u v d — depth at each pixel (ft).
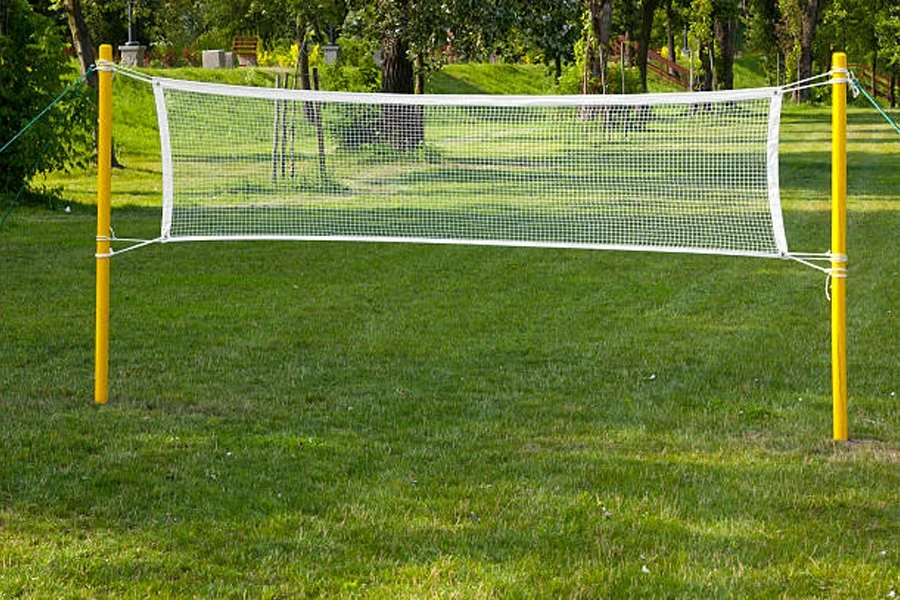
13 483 20.45
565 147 48.83
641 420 25.40
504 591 16.07
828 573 16.79
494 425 24.93
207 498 19.94
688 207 47.16
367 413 25.86
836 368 23.71
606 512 19.27
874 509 19.56
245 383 28.50
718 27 196.75
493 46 82.43
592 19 126.93
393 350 32.30
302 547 17.72
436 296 41.01
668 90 206.18
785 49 231.50
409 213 50.93
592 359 31.45
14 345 32.32
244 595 15.90
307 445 23.18
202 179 55.67
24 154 69.10
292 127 61.67
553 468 21.81
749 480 21.04
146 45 171.53
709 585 16.28
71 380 28.48
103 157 26.30
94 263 47.75
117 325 35.29
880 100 241.35
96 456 22.22
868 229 60.64
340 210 51.44
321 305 39.01
